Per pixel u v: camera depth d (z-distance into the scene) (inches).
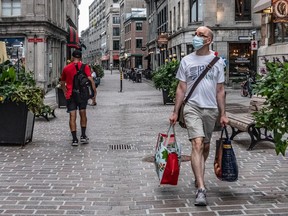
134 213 209.2
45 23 1315.2
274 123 251.3
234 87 1469.0
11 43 1314.0
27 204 223.8
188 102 229.6
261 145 389.7
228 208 214.8
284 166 307.9
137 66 4052.7
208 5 1541.6
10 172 293.3
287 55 719.1
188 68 229.3
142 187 255.6
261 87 266.1
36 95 392.8
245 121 379.6
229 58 1545.3
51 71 1476.4
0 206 220.4
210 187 253.9
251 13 1530.5
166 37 2004.2
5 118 388.8
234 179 232.7
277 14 671.8
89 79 400.2
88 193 243.8
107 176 283.0
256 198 231.3
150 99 1028.5
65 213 209.8
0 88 383.9
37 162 325.4
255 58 1530.5
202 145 225.5
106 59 5462.6
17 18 1305.4
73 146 394.3
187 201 227.3
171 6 1972.2
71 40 1947.6
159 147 236.5
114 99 1034.1
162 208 216.2
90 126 538.9
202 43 226.7
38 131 490.9
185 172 291.0
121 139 435.5
